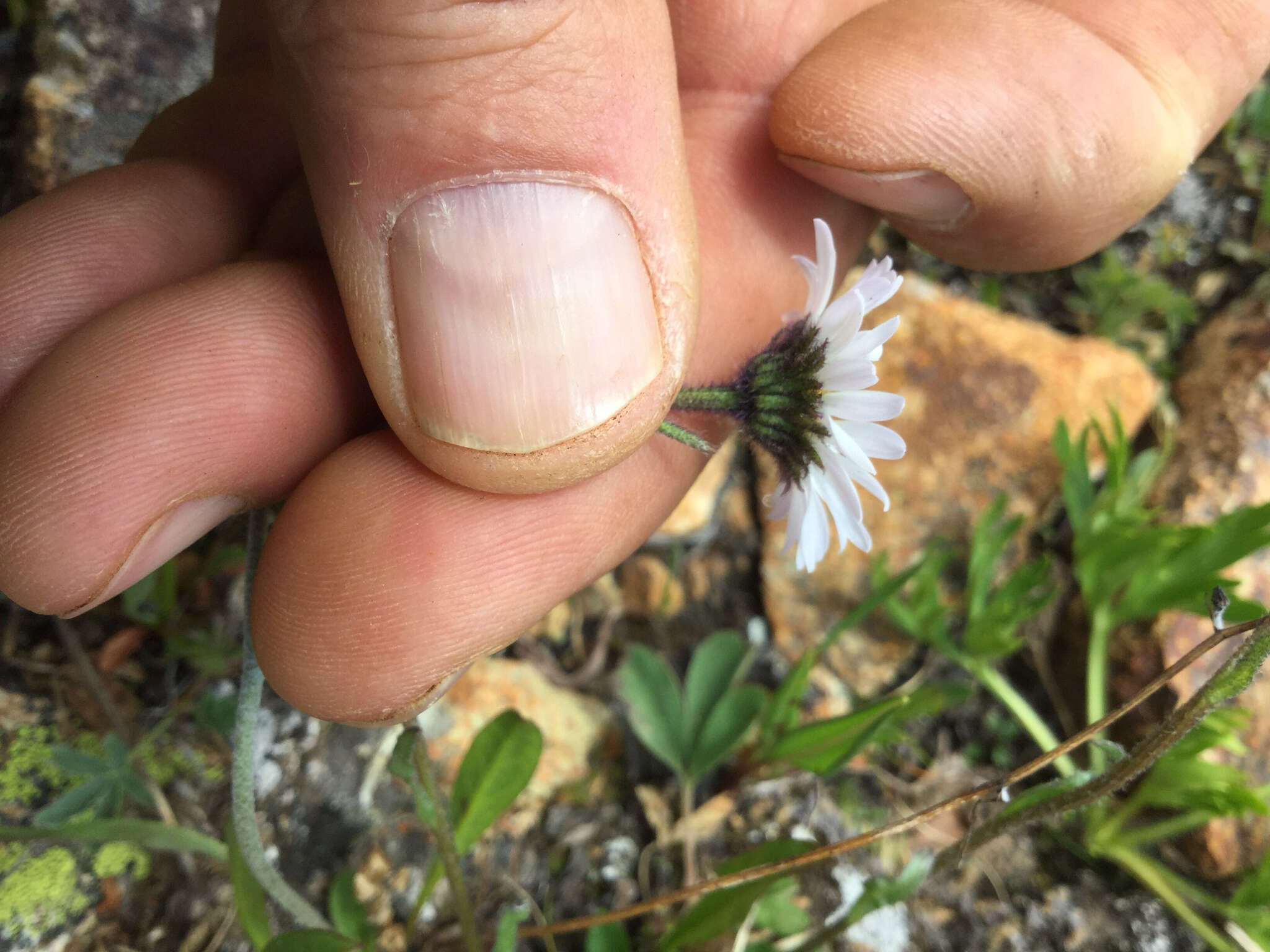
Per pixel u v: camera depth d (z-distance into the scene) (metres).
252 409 0.07
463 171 0.06
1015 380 0.12
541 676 0.10
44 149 0.11
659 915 0.09
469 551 0.07
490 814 0.08
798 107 0.08
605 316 0.06
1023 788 0.10
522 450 0.06
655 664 0.10
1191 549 0.09
